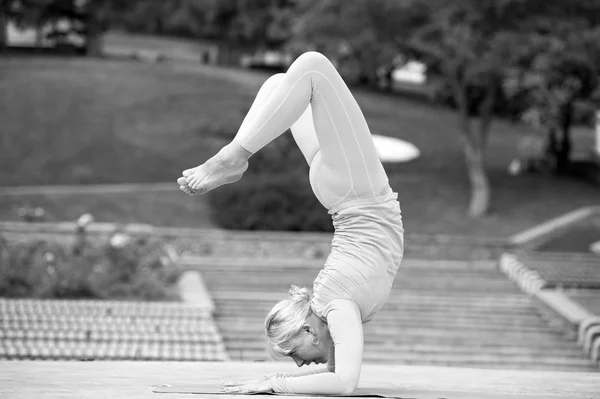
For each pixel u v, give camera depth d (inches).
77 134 1807.3
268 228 1405.0
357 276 224.1
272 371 312.0
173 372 292.5
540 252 1360.7
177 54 2581.2
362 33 1496.1
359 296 224.5
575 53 1454.2
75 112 1892.2
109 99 1974.7
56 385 224.1
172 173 1710.1
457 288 1125.7
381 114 2199.8
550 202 1684.3
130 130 1852.9
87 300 858.8
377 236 227.6
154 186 1638.8
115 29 2456.9
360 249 226.8
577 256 1301.7
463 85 1583.4
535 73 1583.4
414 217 1577.3
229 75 2222.0
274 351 229.3
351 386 215.5
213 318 898.1
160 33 2581.2
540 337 907.4
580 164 1911.9
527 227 1547.7
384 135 2050.9
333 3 1491.1
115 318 778.8
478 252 1358.3
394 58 1531.7
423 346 855.1
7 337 700.7
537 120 1910.7
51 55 2319.1
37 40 2418.8
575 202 1692.9
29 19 2298.2
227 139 1863.9
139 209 1507.1
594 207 1636.3
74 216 1462.8
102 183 1649.9
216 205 1441.9
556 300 990.4
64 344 693.9
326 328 228.2
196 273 1063.6
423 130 2111.2
